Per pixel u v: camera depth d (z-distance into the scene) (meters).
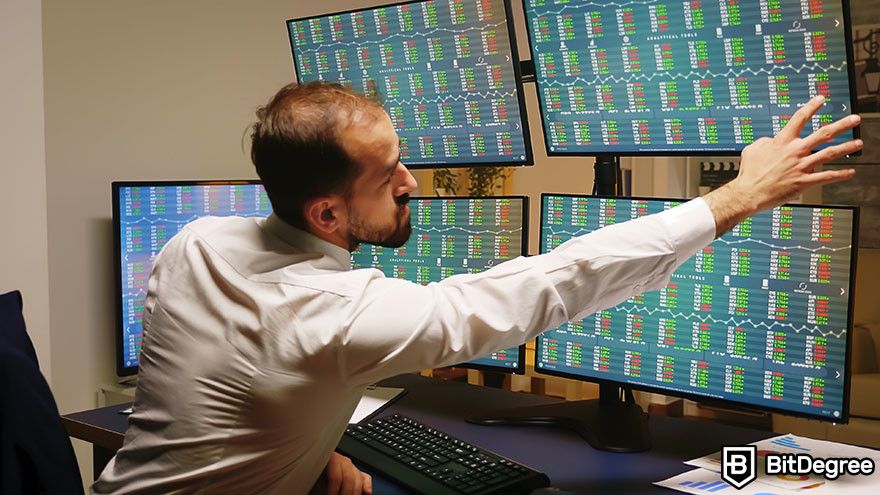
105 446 1.89
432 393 2.18
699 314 1.70
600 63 1.78
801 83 1.56
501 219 1.96
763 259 1.61
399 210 1.35
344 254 1.37
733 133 1.68
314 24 2.21
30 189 2.38
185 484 1.29
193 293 1.30
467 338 1.22
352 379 1.23
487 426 1.90
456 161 2.11
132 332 2.45
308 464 1.37
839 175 1.27
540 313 1.24
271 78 3.01
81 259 2.51
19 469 1.29
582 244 1.29
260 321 1.23
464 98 2.03
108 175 2.55
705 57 1.64
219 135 2.85
